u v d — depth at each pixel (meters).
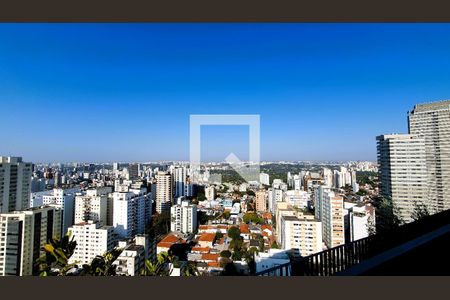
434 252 4.41
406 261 4.03
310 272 3.70
